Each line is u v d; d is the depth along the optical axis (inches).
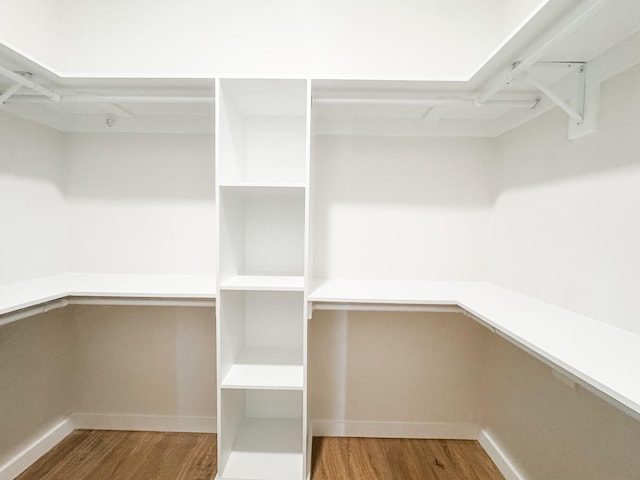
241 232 65.1
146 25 66.2
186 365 70.9
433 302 52.7
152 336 70.6
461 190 67.5
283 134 66.7
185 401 71.3
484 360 69.2
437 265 68.4
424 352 70.3
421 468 62.3
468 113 63.2
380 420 71.1
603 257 39.8
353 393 70.8
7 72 43.4
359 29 66.0
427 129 66.6
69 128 67.2
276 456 59.2
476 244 67.9
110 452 65.1
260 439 63.6
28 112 58.8
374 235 68.2
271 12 66.1
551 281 49.0
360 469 61.7
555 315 43.7
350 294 55.3
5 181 55.6
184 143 67.7
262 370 58.3
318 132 66.9
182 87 54.7
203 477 59.0
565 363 28.8
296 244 68.0
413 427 71.0
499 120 64.1
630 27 34.6
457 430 70.9
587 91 41.8
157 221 68.6
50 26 63.4
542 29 35.8
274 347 69.1
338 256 68.4
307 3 65.8
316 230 68.1
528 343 33.9
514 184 59.0
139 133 67.6
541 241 51.4
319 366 70.2
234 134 59.0
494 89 46.9
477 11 65.7
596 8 29.5
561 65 42.5
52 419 66.7
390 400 70.9
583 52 39.9
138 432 71.0
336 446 68.0
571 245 45.0
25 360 60.7
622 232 37.3
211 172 67.7
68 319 70.2
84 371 71.0
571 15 33.3
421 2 65.7
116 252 69.0
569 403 45.4
